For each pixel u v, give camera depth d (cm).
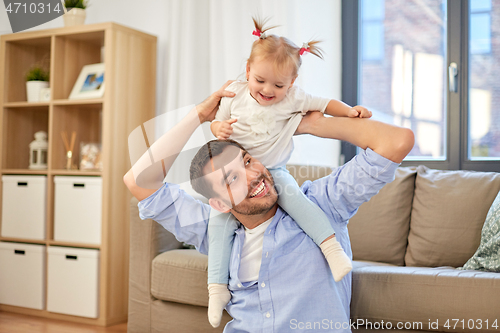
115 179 247
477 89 239
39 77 280
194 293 176
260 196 118
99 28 251
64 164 270
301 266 120
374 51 263
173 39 278
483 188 186
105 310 237
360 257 199
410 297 139
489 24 238
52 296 249
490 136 237
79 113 281
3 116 280
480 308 130
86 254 241
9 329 230
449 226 184
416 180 202
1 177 275
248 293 125
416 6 255
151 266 191
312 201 127
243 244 128
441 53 250
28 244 263
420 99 253
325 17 255
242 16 260
